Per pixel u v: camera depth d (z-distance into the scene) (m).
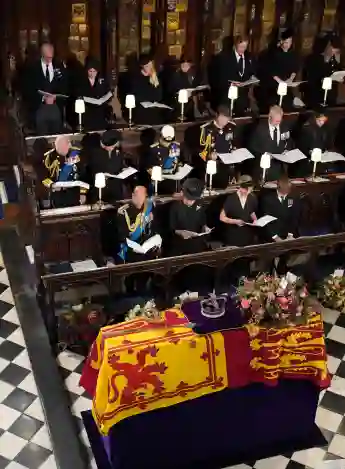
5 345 10.10
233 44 13.33
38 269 10.23
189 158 11.84
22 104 12.09
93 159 10.97
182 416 8.16
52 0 12.17
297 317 8.00
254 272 10.71
